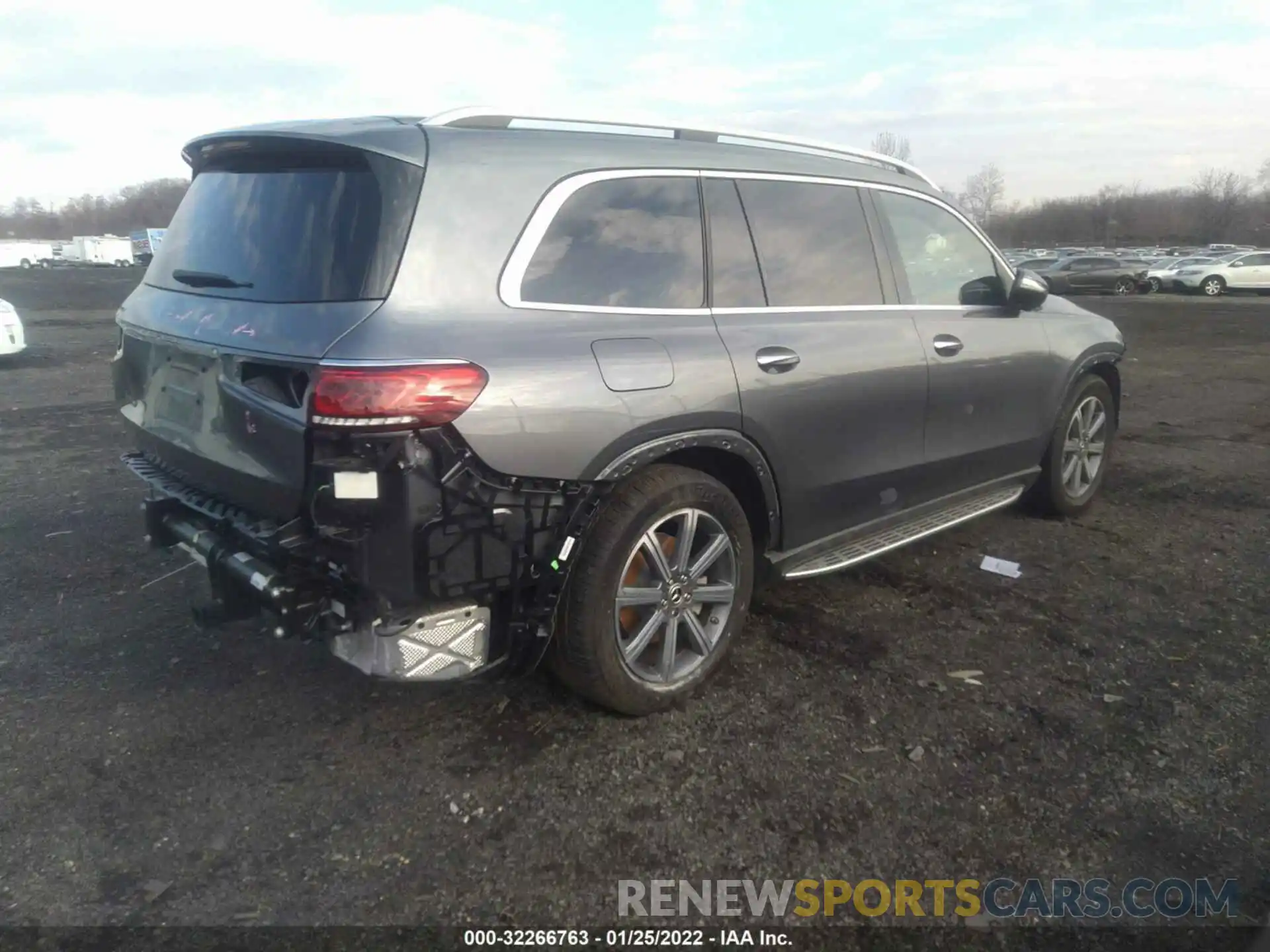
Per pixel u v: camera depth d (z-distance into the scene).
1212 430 8.07
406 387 2.50
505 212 2.87
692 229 3.38
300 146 2.93
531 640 2.91
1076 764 2.99
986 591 4.37
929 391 4.14
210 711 3.31
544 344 2.81
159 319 3.23
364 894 2.45
